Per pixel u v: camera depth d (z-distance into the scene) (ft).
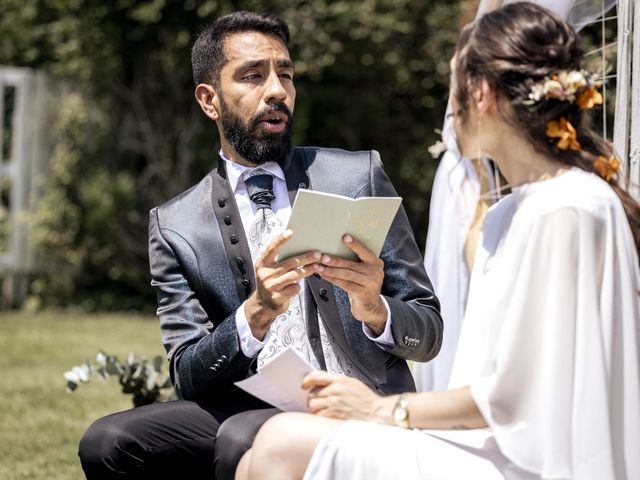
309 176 11.69
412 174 41.22
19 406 21.49
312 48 37.83
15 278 37.68
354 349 11.08
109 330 32.19
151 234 11.91
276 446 8.91
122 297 39.24
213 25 11.79
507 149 8.82
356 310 10.55
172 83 39.11
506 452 8.18
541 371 8.13
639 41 11.54
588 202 8.26
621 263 8.21
